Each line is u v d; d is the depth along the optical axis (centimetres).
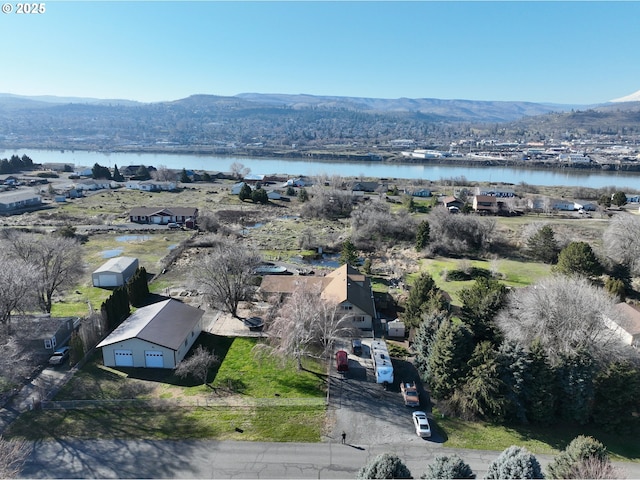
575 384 3189
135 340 3762
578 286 3875
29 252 4753
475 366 3294
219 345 4212
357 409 3303
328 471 2702
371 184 14288
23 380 3559
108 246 7594
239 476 2647
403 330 4491
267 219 10319
